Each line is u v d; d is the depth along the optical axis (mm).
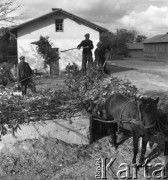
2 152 7250
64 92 8992
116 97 7684
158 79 19812
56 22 25219
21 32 24547
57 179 6426
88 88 9109
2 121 7637
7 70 13805
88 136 8195
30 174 6645
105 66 12406
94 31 25734
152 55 55906
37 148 7418
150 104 6234
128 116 6723
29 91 12875
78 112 8391
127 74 23750
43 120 7895
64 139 8070
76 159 7293
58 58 24109
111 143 8117
